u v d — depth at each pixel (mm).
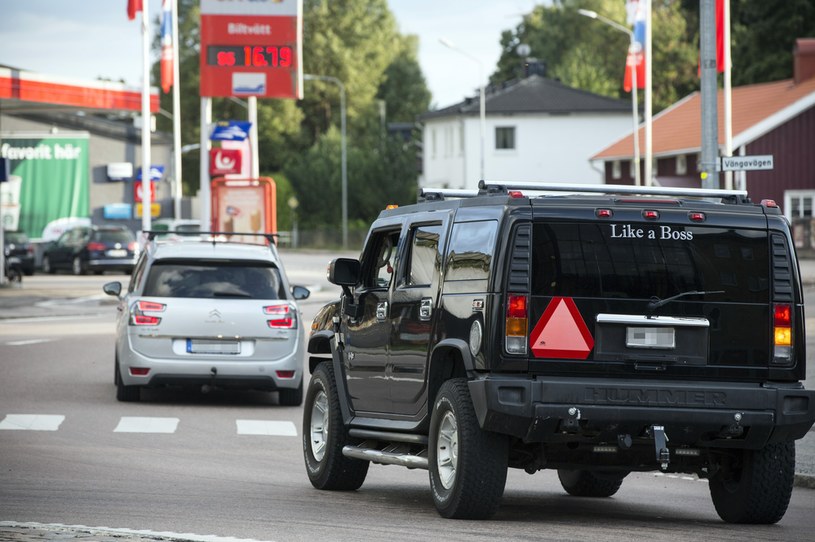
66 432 45875
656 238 27734
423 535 26156
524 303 27188
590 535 26562
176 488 33562
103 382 62188
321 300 125312
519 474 40156
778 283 28219
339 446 33875
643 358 27516
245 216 134625
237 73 134250
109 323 100125
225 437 45719
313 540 25438
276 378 54406
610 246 27562
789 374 28219
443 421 28734
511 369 27188
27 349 78500
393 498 32875
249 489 33875
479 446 27641
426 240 30656
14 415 50250
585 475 34719
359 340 33312
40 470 36562
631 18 145375
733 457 29547
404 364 30875
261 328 54312
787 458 29000
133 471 36812
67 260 175750
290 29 134500
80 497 31422
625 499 34625
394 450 31859
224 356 54094
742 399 27734
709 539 26578
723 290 27953
